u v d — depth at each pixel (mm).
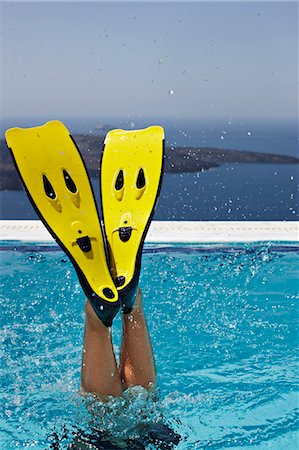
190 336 4105
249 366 3738
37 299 4688
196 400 3346
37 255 5527
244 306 4547
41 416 3186
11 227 6121
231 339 4066
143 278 5008
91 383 3025
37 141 3326
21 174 3250
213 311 4465
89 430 3031
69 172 3305
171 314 4414
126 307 3033
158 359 3814
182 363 3764
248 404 3322
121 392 3061
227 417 3203
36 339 4070
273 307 4527
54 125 3383
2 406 3283
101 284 2980
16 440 3002
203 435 3033
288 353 3891
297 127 11016
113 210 3314
